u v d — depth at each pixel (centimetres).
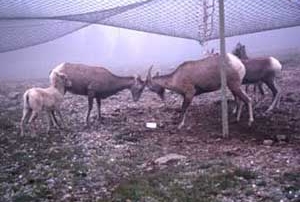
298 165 332
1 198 294
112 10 493
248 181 303
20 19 569
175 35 604
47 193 303
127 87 560
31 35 655
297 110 525
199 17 520
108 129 494
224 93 429
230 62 474
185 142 424
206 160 358
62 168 358
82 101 673
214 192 284
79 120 549
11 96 790
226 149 390
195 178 310
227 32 607
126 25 568
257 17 540
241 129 459
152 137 450
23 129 475
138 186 298
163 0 461
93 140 447
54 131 491
